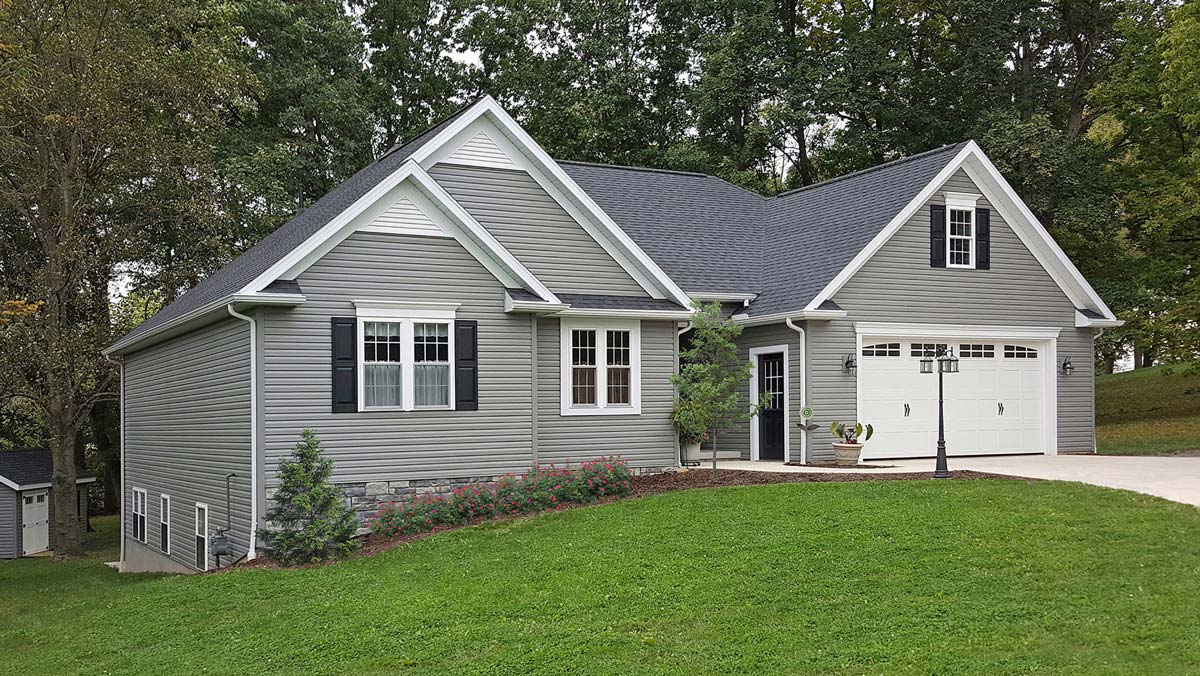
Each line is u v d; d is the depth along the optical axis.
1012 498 13.13
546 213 17.73
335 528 13.30
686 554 11.20
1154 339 26.80
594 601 9.70
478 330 16.08
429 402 15.62
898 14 34.88
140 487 21.89
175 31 28.23
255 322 14.39
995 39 31.08
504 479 15.44
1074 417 22.02
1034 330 21.55
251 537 14.37
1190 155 25.92
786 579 10.00
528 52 37.00
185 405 18.12
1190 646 7.51
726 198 25.73
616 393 18.08
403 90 37.75
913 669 7.46
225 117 32.34
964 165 20.80
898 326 20.02
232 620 10.46
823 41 38.00
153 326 18.83
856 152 34.75
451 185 16.97
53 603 13.57
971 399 21.00
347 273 15.03
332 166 32.19
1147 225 26.47
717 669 7.76
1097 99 28.89
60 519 25.92
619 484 15.63
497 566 11.45
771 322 19.88
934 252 20.52
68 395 25.58
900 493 13.83
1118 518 11.63
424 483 15.47
